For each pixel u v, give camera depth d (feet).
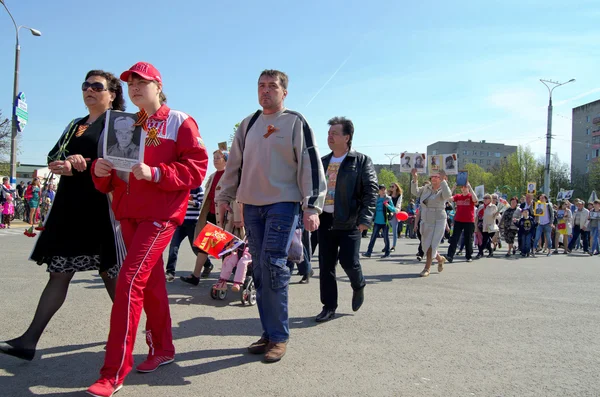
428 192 27.32
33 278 21.22
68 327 13.57
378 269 30.22
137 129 9.96
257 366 10.87
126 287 9.25
